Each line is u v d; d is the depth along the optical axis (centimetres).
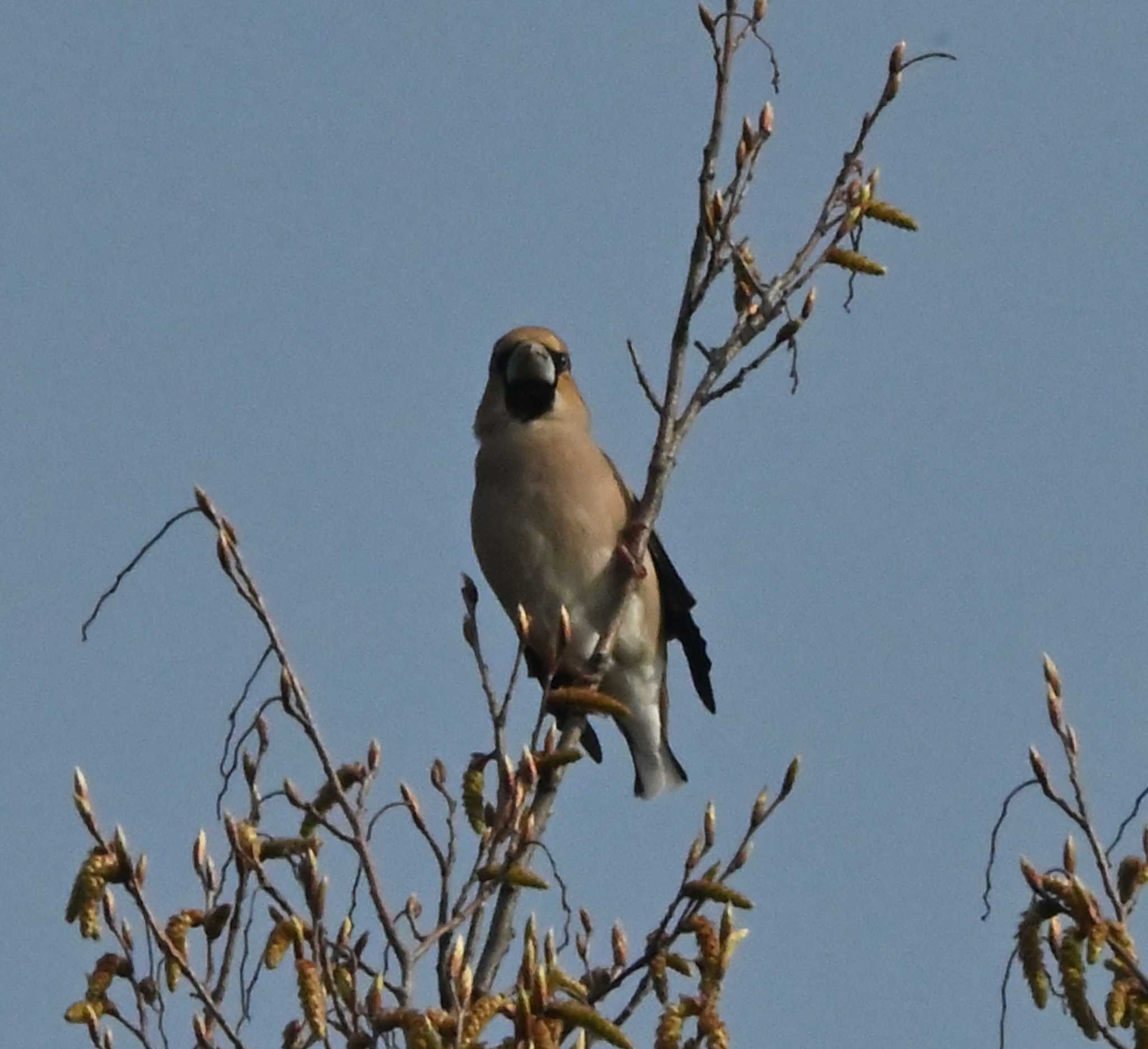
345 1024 772
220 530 826
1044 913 771
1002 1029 773
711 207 1045
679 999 757
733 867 843
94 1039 757
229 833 788
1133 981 753
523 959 757
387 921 802
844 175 1052
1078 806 803
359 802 830
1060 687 822
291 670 828
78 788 758
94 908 743
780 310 1052
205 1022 784
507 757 834
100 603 829
